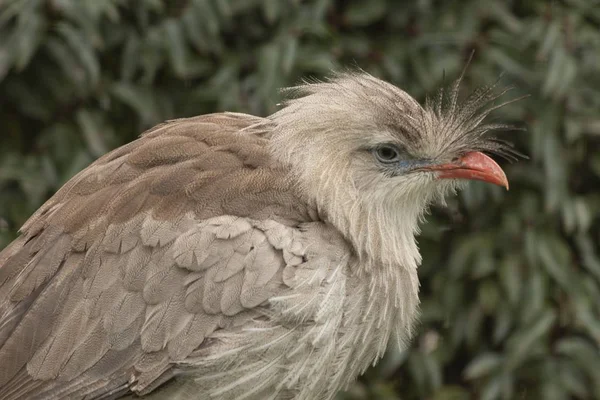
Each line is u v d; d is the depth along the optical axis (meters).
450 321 10.80
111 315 6.97
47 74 10.42
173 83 10.85
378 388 10.76
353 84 7.50
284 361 7.00
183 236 6.99
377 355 7.52
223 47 10.73
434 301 10.81
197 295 6.92
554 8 10.70
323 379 7.20
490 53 10.38
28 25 9.90
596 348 10.52
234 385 7.02
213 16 10.41
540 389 10.65
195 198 7.10
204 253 6.95
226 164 7.24
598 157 10.75
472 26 10.52
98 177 7.38
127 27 10.52
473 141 7.73
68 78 10.43
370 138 7.34
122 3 10.30
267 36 10.80
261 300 6.89
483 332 11.12
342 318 7.19
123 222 7.09
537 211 10.66
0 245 10.27
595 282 10.77
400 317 7.50
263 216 7.09
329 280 7.02
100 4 9.92
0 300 7.22
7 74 10.39
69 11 9.91
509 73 10.55
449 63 10.43
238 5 10.56
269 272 6.91
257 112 10.29
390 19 10.77
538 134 10.39
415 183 7.52
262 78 10.18
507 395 10.47
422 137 7.43
